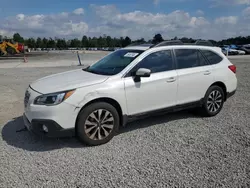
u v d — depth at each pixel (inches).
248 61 875.4
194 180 117.9
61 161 136.9
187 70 197.5
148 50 183.9
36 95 151.1
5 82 415.5
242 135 172.4
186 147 154.3
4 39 1630.2
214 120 206.8
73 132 152.5
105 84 159.6
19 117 215.5
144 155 143.7
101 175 122.7
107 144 159.9
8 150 149.7
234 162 134.9
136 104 172.4
